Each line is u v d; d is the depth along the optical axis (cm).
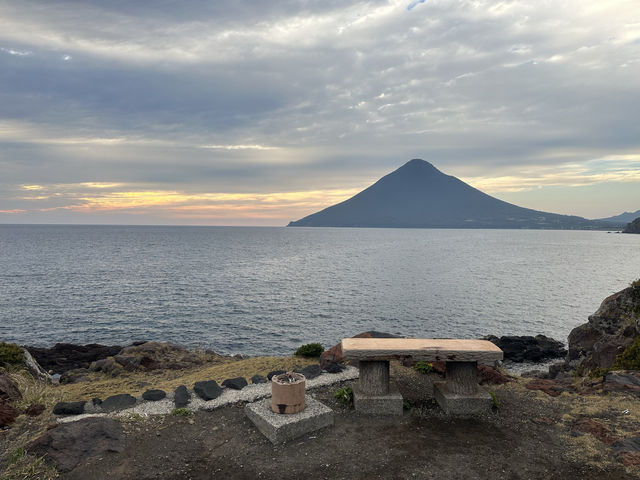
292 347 3478
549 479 622
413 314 4706
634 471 629
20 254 11856
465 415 871
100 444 707
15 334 3697
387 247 17738
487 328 4172
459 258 12169
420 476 633
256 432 789
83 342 3516
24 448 690
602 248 17525
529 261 11281
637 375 1059
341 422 840
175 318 4381
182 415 855
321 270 8875
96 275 7488
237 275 7881
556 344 3494
